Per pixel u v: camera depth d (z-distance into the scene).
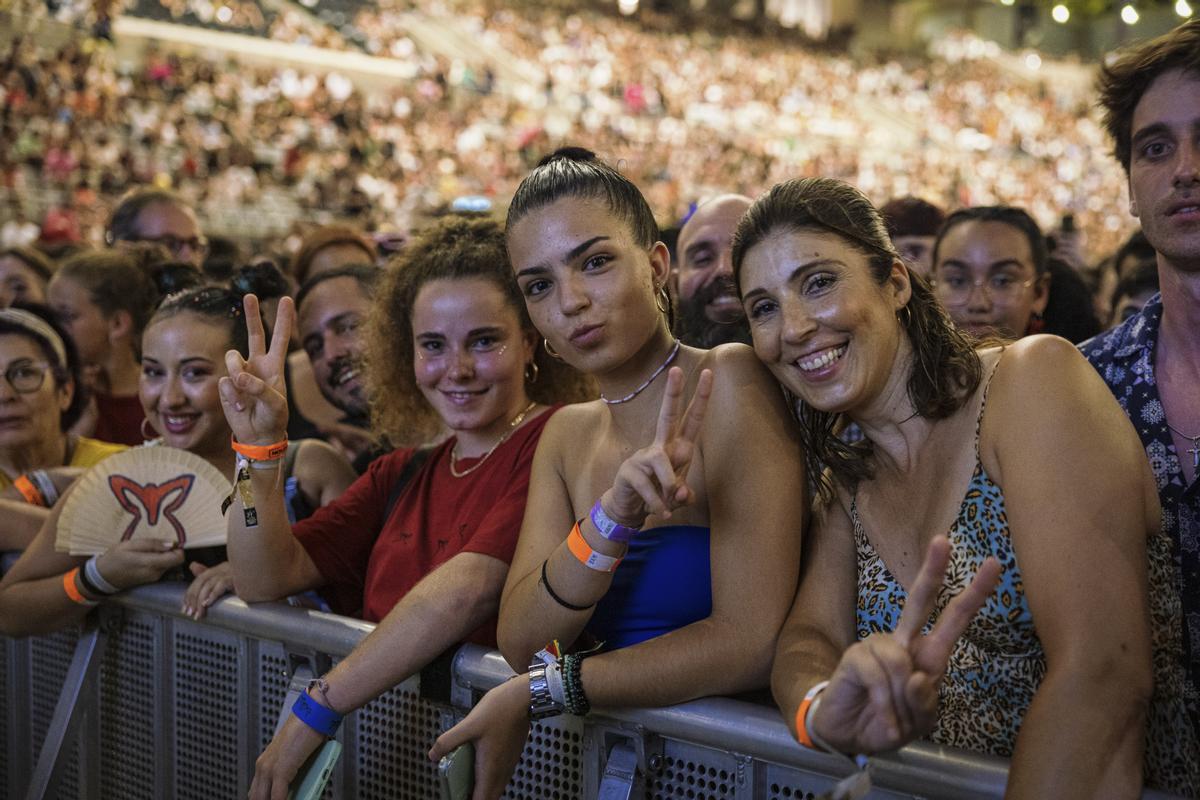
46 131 20.17
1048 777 1.30
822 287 1.58
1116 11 10.54
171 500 2.59
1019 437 1.48
